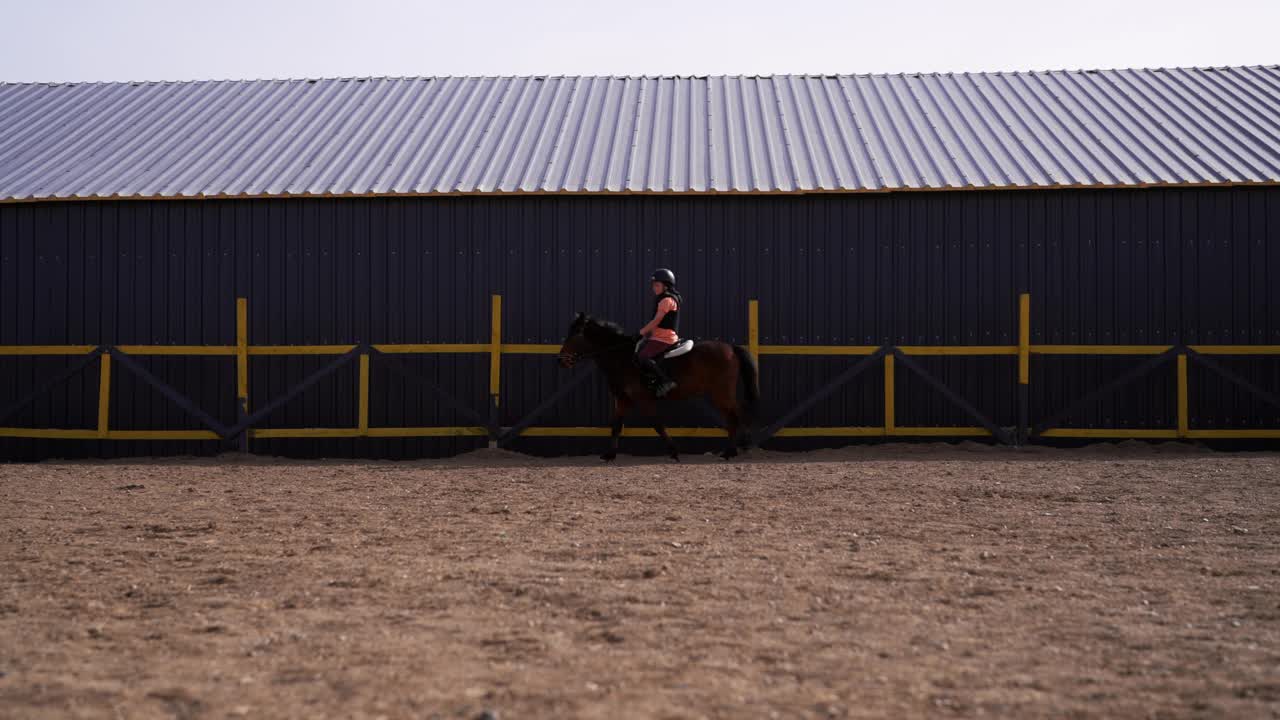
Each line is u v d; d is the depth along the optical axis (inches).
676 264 595.8
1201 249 588.1
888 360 586.2
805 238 595.5
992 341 591.5
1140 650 203.0
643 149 656.4
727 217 596.7
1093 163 614.2
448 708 169.6
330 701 173.6
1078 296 589.6
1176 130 662.5
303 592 252.5
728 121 703.1
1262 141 637.9
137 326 602.2
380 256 598.9
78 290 604.4
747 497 406.6
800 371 592.7
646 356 528.4
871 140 663.8
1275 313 585.6
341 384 596.1
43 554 302.0
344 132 691.4
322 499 410.9
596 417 593.0
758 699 173.9
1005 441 580.7
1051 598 244.2
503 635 212.8
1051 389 587.2
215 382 597.3
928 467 501.0
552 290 597.0
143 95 780.6
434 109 732.0
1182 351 577.6
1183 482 441.4
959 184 588.1
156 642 210.7
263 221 599.5
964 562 284.0
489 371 594.9
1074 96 737.0
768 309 594.9
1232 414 583.5
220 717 166.4
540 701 172.7
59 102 772.6
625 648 203.8
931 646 205.2
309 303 599.5
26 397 597.0
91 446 596.4
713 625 220.1
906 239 594.2
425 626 220.7
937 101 735.1
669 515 363.3
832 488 430.3
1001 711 169.0
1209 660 196.4
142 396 597.0
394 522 354.0
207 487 449.7
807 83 784.9
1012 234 592.1
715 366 540.4
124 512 379.2
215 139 686.5
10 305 608.4
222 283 600.7
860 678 185.5
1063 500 394.6
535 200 597.9
